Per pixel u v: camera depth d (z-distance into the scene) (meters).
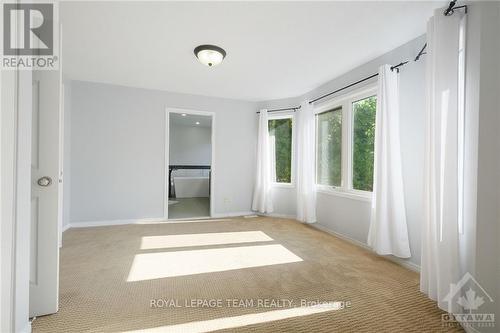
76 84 3.67
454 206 1.57
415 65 2.34
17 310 1.25
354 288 1.93
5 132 1.18
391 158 2.42
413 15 2.01
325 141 3.83
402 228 2.37
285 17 2.03
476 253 1.49
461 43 1.64
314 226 3.91
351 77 3.17
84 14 1.99
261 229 3.68
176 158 8.09
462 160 1.62
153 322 1.47
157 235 3.29
